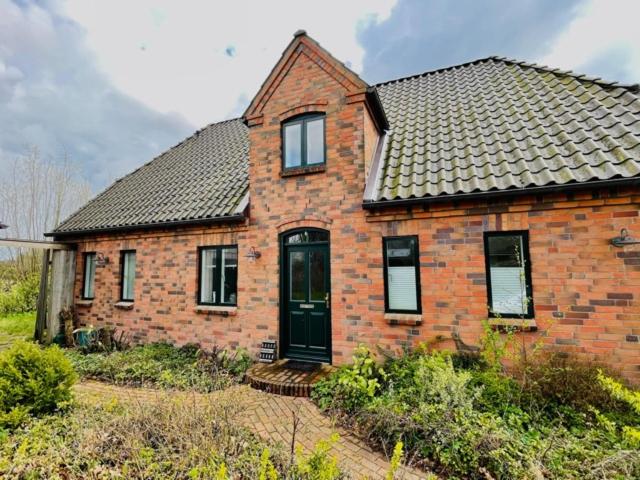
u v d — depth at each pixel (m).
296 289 7.43
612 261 4.97
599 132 5.69
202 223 8.32
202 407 4.39
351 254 6.71
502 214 5.64
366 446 4.29
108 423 4.14
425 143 7.44
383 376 5.36
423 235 6.16
